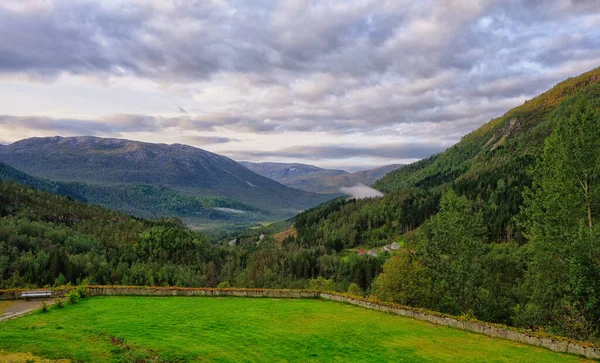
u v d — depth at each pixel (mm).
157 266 155000
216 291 42781
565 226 36375
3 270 117688
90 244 167750
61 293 39938
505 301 44250
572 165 36406
